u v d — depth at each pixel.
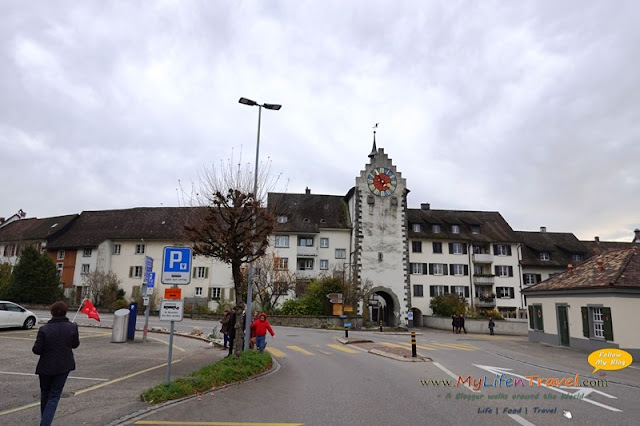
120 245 52.44
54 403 6.79
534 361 18.11
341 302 41.56
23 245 55.38
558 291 25.88
